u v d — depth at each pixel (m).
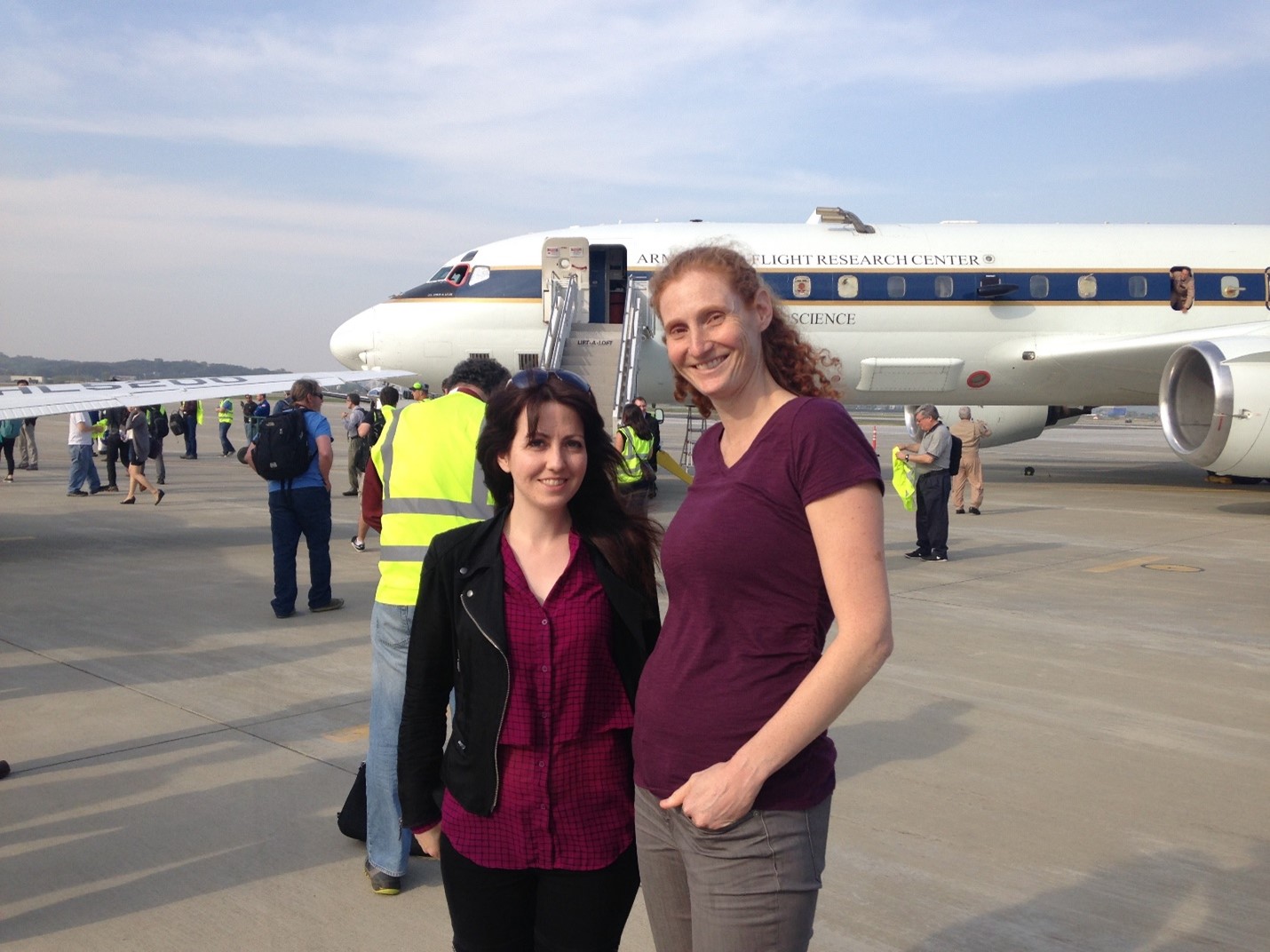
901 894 3.66
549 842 2.35
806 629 2.03
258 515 14.54
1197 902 3.59
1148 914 3.51
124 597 8.76
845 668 1.88
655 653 2.18
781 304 2.25
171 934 3.36
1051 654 7.00
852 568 1.91
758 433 2.09
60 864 3.83
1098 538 12.60
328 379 11.27
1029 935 3.38
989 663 6.74
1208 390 14.59
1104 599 8.83
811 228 17.72
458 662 2.40
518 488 2.38
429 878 3.82
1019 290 17.38
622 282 17.92
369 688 6.07
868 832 4.17
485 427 2.44
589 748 2.37
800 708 1.89
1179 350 14.18
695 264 2.09
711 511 2.04
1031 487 19.78
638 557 2.41
